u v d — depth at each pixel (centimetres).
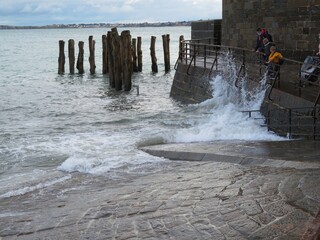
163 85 3219
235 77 1859
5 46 10719
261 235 506
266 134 1360
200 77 2166
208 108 1962
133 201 725
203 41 2989
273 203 612
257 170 869
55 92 3034
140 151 1248
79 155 1245
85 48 9512
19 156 1293
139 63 4066
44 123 1922
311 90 1428
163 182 851
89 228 611
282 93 1412
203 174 889
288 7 2128
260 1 2278
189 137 1392
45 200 844
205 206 639
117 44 2894
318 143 1144
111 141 1434
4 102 2619
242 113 1642
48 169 1138
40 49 9294
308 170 815
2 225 688
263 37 1973
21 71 4781
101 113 2138
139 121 1856
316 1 2003
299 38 2092
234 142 1252
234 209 607
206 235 527
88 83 3488
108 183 930
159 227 573
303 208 580
